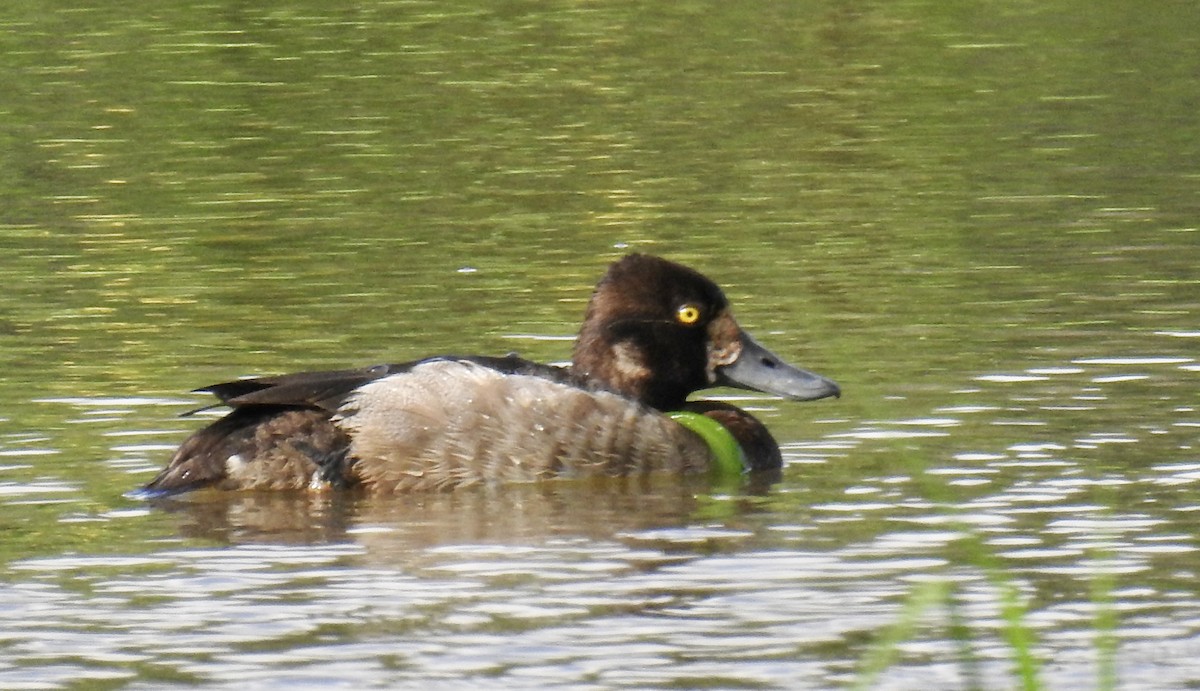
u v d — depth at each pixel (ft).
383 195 64.64
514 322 48.44
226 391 36.83
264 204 63.31
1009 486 35.06
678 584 29.76
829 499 34.99
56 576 30.37
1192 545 31.30
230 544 32.37
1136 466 36.06
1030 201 62.80
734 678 25.67
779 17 98.12
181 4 98.02
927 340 46.26
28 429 39.27
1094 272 53.21
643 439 37.86
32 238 58.70
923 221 60.18
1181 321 47.62
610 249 56.85
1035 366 43.70
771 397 43.50
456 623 27.89
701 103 80.02
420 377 37.35
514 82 84.02
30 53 87.76
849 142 72.74
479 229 59.67
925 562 30.73
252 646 26.99
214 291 52.03
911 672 25.96
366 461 36.55
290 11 97.55
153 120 76.38
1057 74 84.84
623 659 26.35
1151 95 80.48
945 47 91.20
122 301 51.03
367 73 85.35
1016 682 25.63
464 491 36.94
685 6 100.58
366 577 30.32
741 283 52.65
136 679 25.75
